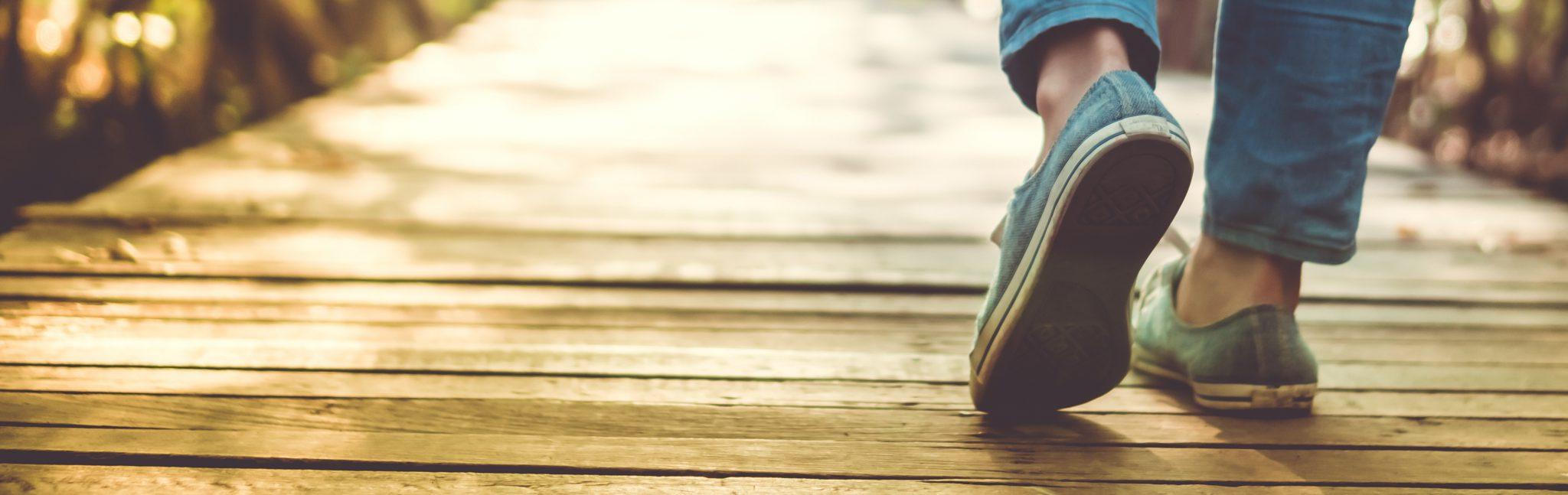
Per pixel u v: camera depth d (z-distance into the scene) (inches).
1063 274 71.7
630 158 139.5
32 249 96.0
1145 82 70.7
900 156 148.7
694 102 191.2
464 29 296.5
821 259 100.2
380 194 114.4
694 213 111.0
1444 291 97.1
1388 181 142.6
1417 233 111.2
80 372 78.4
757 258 100.1
